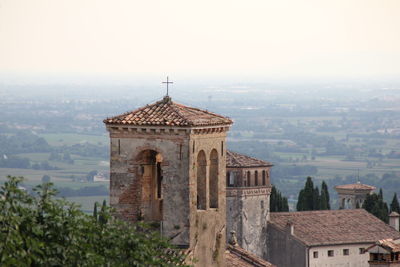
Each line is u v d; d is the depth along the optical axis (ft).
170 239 384.47
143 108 404.98
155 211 401.49
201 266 398.83
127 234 344.08
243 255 466.70
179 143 391.65
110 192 400.88
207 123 397.19
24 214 311.47
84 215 333.83
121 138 398.21
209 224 401.49
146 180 400.88
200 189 401.49
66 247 318.24
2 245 295.07
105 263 330.13
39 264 309.01
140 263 340.39
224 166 410.93
